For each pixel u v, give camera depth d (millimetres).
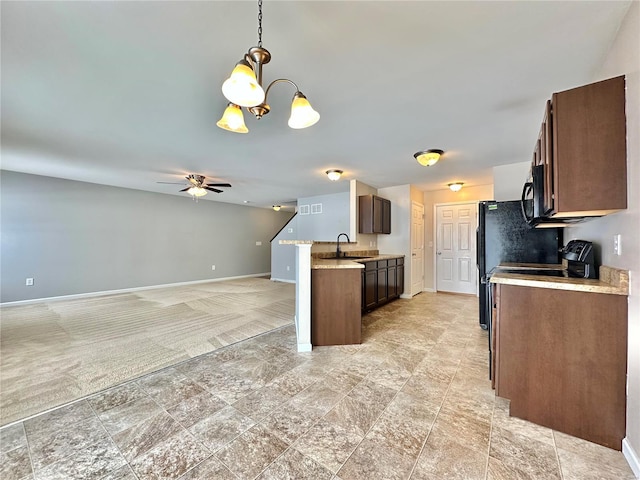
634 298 1373
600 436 1506
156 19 1405
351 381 2182
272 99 2201
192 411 1802
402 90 2084
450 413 1779
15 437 1565
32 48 1622
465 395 1985
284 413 1778
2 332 3381
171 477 1293
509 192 3982
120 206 6086
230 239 8242
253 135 2979
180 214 7105
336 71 1846
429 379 2213
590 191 1520
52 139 3127
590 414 1533
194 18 1398
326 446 1490
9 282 4789
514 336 1736
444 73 1870
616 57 1526
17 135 3010
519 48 1622
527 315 1701
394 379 2213
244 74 1223
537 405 1674
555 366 1624
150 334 3295
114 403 1895
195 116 2545
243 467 1351
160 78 1946
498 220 3379
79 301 5125
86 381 2191
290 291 6184
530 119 2559
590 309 1544
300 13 1357
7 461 1392
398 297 5277
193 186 4820
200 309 4508
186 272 7219
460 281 5727
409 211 5469
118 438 1554
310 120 1557
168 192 6684
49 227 5180
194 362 2531
